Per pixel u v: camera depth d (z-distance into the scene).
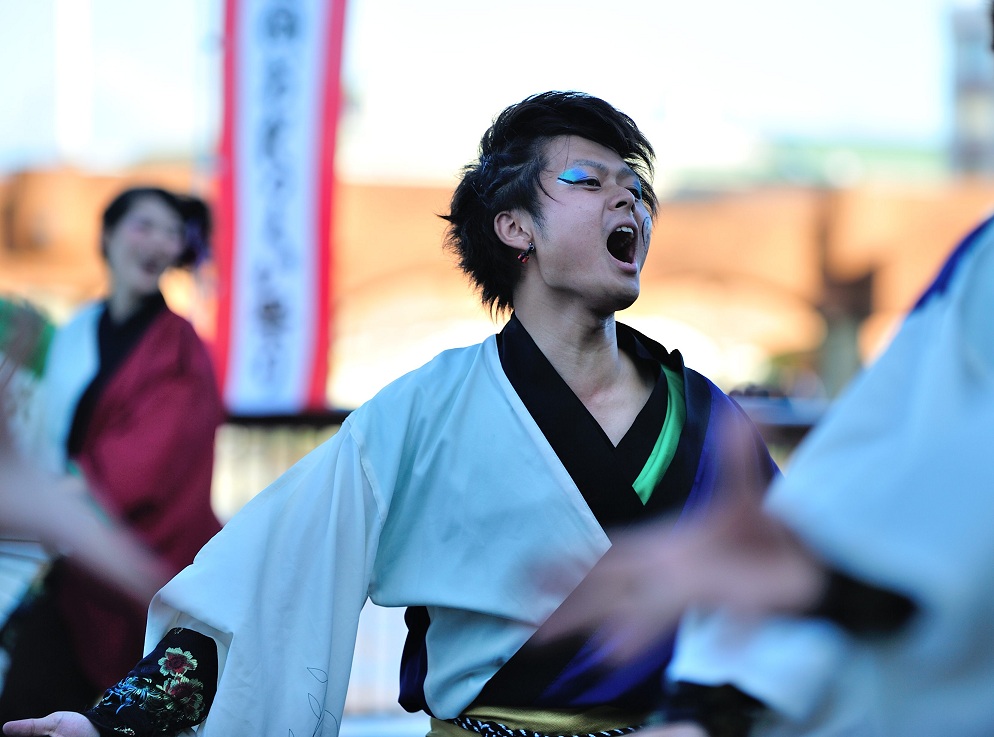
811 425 7.39
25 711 3.95
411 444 2.82
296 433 7.62
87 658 4.01
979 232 1.69
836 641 1.53
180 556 4.41
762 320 16.66
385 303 15.53
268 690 2.67
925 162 25.86
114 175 14.23
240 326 7.84
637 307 16.11
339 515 2.75
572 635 2.58
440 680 2.75
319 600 2.72
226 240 7.82
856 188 15.58
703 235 15.60
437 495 2.79
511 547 2.69
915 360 1.65
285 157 7.82
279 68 7.80
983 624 1.42
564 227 2.79
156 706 2.64
